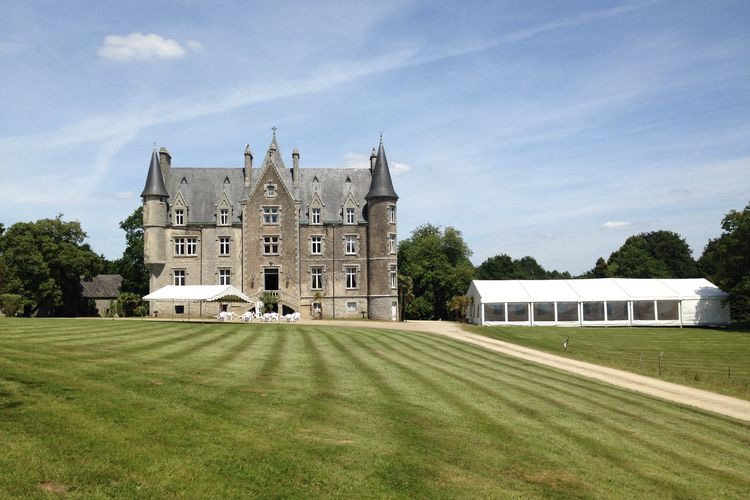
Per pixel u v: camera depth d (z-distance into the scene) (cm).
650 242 12644
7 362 1903
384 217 7094
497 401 2008
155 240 6925
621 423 1870
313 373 2297
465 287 9975
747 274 6925
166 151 7294
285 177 7300
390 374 2433
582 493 1205
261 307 6925
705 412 2297
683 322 6806
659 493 1252
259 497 1052
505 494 1165
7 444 1123
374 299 7069
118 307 6988
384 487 1141
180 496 1023
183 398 1619
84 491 992
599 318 6794
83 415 1352
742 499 1275
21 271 6919
